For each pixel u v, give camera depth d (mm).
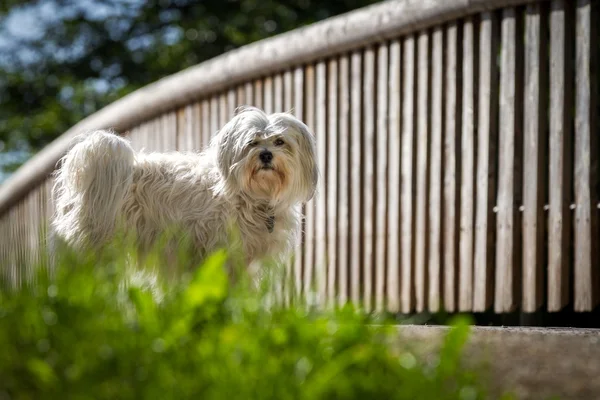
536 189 7121
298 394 3189
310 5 20688
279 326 3805
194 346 3615
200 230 6246
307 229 8992
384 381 3354
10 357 3523
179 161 6609
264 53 9414
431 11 7715
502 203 7316
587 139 6840
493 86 7449
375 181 8391
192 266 6246
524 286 7188
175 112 11070
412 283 7996
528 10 7188
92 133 6449
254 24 20859
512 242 7242
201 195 6375
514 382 3758
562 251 6973
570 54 7012
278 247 6578
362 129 8508
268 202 6461
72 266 4676
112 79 23453
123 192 6305
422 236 7891
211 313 4004
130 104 12125
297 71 9148
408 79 8055
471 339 4656
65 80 23422
